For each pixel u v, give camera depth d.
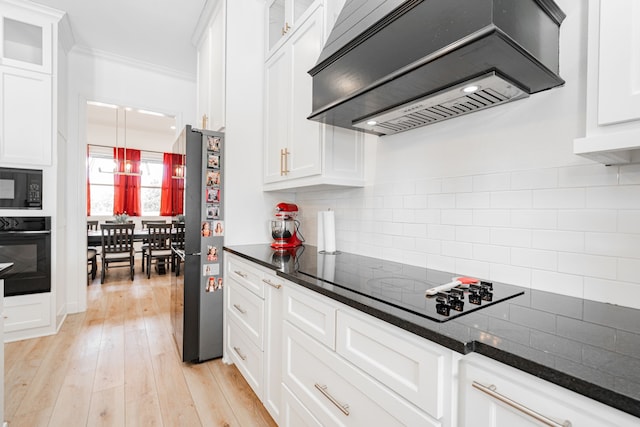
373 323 0.93
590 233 1.00
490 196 1.26
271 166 2.24
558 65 1.06
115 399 1.82
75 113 3.36
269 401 1.62
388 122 1.47
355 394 1.00
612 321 0.81
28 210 2.69
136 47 3.43
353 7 1.36
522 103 1.17
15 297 2.60
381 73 1.11
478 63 0.92
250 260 1.82
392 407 0.86
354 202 1.96
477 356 0.69
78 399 1.81
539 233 1.12
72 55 3.36
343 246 2.04
